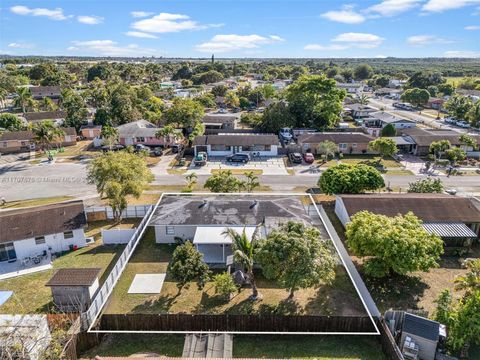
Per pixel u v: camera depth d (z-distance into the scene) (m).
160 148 62.12
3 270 28.42
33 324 19.14
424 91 111.25
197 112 74.31
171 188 44.88
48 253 30.33
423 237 25.09
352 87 158.62
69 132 66.94
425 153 59.88
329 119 75.12
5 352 17.22
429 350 19.34
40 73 157.62
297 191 43.94
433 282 26.53
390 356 19.20
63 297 23.31
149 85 142.25
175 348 20.30
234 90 138.62
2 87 125.50
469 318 19.31
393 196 35.09
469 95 119.75
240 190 41.50
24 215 31.44
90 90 117.44
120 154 36.34
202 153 56.25
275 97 113.62
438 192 39.09
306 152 60.69
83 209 33.00
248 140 60.28
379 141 55.44
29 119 80.12
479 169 52.75
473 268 21.31
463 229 30.30
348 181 37.50
